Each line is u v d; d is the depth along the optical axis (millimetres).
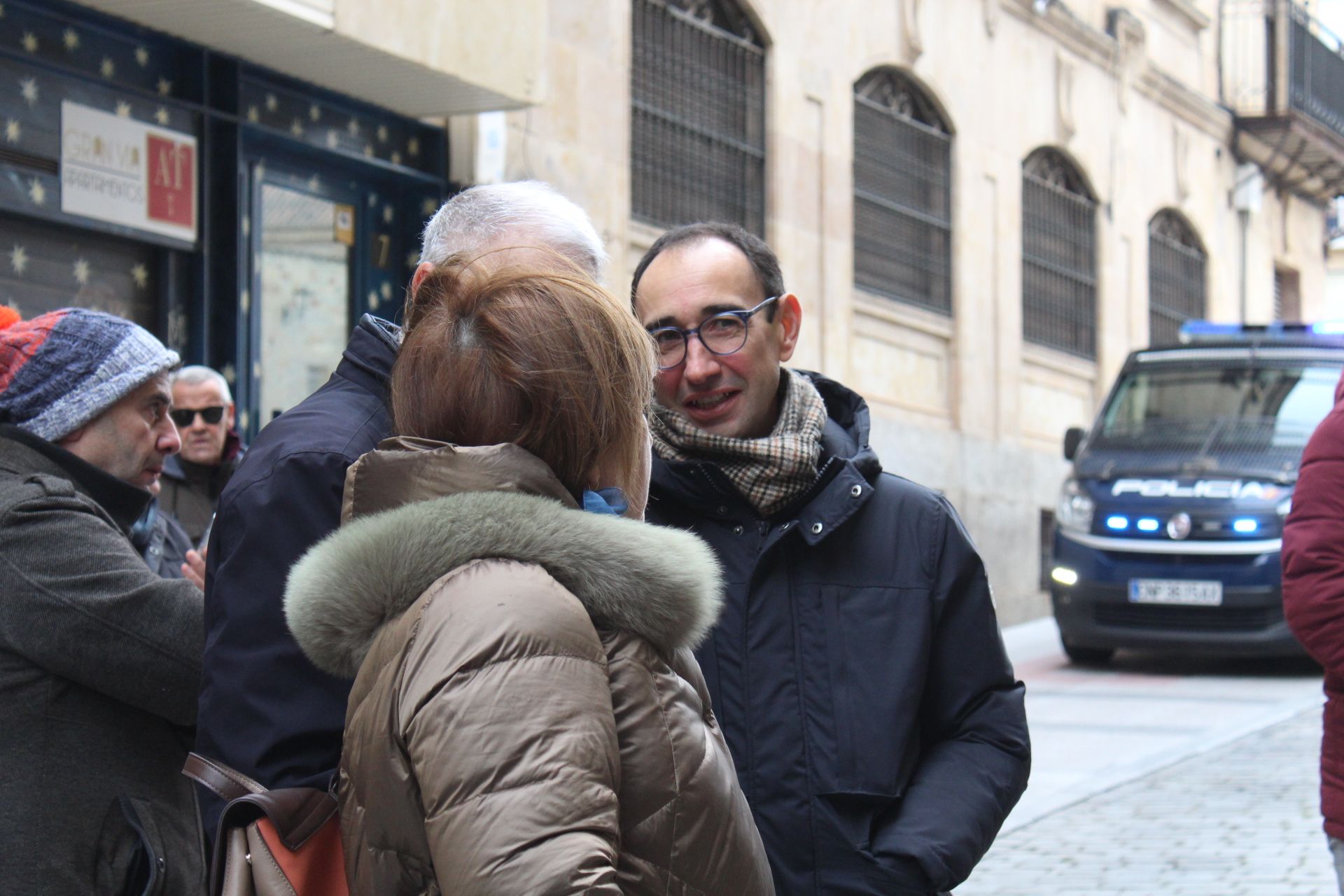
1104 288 16703
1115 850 5746
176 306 7047
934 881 2363
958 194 14016
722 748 1623
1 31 6234
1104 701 9562
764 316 2660
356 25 6871
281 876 1771
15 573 2422
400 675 1508
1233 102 20188
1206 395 11641
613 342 1702
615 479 1739
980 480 14203
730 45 11164
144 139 6824
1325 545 2801
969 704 2590
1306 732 8273
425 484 1637
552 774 1413
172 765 2529
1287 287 22672
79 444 2680
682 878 1518
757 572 2512
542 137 8984
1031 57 15289
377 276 8250
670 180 10484
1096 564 10727
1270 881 5230
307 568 1649
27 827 2365
